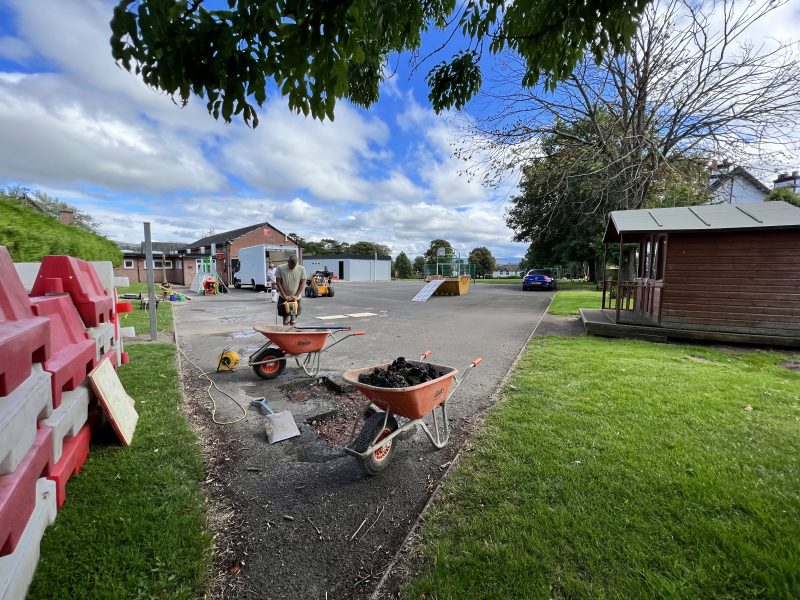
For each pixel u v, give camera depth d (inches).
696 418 133.9
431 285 716.0
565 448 112.8
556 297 652.1
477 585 65.7
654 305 323.9
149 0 52.9
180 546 75.3
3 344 44.7
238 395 170.4
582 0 84.9
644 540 74.8
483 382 186.9
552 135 551.8
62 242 161.8
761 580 65.1
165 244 1825.8
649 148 495.8
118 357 161.8
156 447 114.4
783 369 209.5
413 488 100.3
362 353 251.4
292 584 69.0
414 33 111.3
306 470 108.9
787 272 264.7
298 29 58.4
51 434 73.7
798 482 94.1
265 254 868.0
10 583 50.3
